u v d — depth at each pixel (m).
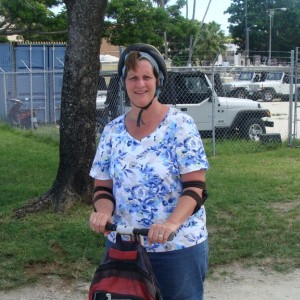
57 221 7.13
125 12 19.77
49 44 20.44
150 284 2.81
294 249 6.35
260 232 6.92
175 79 13.80
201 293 3.15
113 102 13.53
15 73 17.16
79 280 5.55
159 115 3.03
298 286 5.48
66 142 7.57
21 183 9.69
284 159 12.41
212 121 12.93
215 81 15.22
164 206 2.98
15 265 5.78
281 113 22.75
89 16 7.29
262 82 29.59
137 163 2.97
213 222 7.30
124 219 3.03
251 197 8.59
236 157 12.67
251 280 5.61
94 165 3.18
